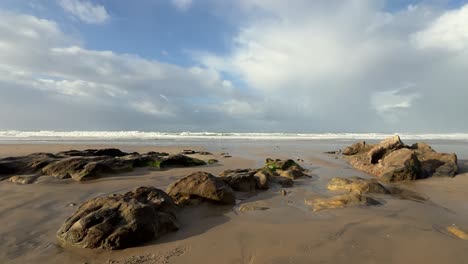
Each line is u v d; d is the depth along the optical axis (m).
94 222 5.70
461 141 39.12
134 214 5.84
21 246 5.55
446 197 9.57
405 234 6.13
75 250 5.39
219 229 6.47
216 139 39.00
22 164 12.35
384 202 8.70
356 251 5.37
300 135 49.75
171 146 27.69
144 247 5.54
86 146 25.94
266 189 10.30
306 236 6.05
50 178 11.43
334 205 8.16
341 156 20.56
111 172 12.52
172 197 8.27
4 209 7.77
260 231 6.34
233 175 10.24
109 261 5.02
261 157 19.72
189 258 5.13
